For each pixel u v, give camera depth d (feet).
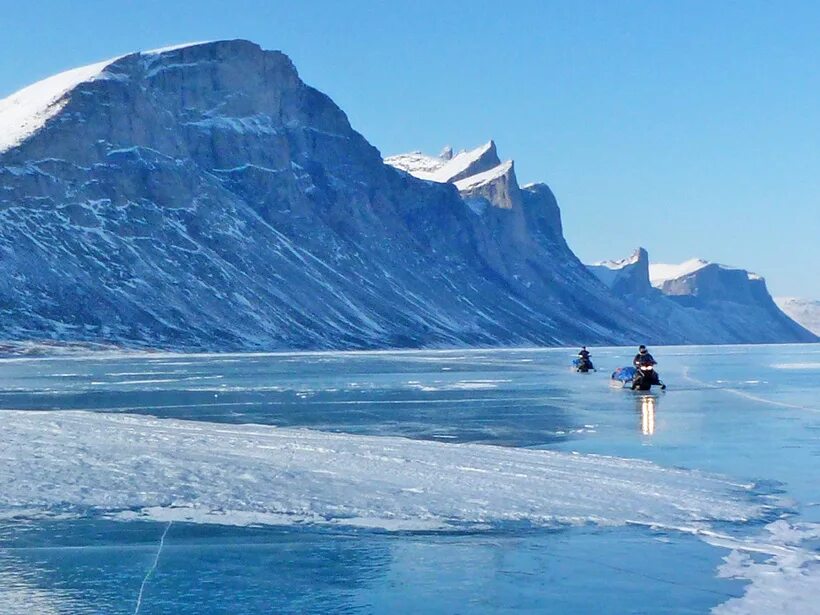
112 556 46.16
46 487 59.57
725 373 255.29
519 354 498.69
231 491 59.52
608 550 47.85
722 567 44.70
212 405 134.10
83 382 198.80
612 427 105.19
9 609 38.01
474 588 41.65
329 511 55.42
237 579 42.65
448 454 75.87
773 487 65.41
